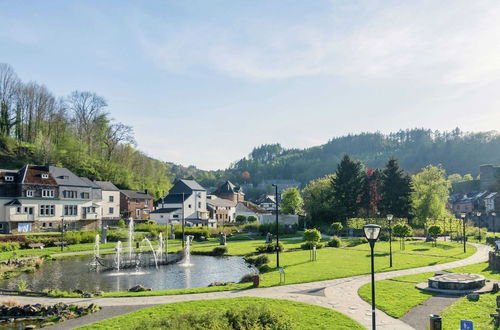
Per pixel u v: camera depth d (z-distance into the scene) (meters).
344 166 86.00
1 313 21.02
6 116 94.50
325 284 27.25
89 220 75.25
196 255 48.72
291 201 100.00
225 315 15.70
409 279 28.36
